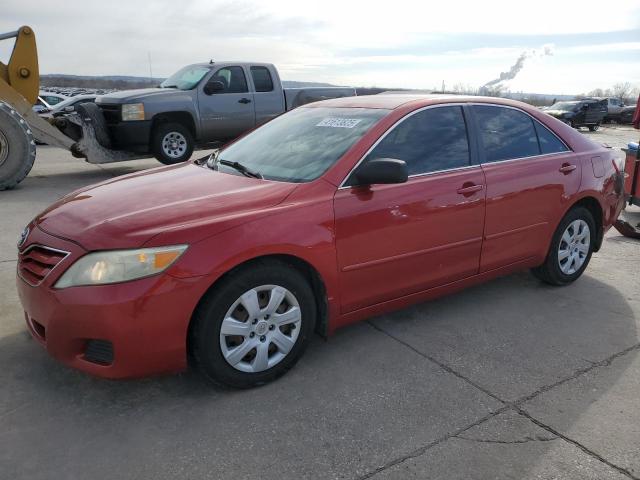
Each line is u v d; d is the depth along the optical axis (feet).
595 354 11.48
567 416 9.24
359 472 7.84
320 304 10.66
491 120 13.41
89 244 8.82
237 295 9.32
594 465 8.05
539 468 7.97
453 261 12.34
